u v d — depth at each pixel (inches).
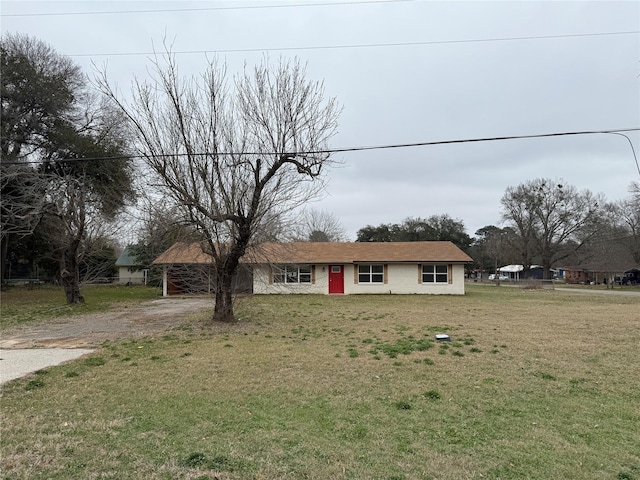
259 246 512.4
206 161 461.4
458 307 729.0
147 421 185.6
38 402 212.2
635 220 2036.2
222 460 146.1
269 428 177.0
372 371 273.4
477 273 2933.1
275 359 309.6
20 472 138.0
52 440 163.9
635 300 950.4
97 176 863.7
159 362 303.0
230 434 170.2
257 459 147.0
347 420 187.2
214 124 462.6
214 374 267.7
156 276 1233.4
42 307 728.3
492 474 137.0
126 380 254.2
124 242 986.7
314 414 195.0
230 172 465.1
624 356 316.5
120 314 626.5
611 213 2068.2
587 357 313.3
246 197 477.1
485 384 244.4
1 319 572.7
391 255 1117.1
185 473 136.9
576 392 230.2
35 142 906.1
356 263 1088.2
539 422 185.8
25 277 1579.7
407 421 185.9
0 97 850.1
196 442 161.9
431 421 186.2
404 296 1011.3
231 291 526.3
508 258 2381.9
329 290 1094.4
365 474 136.5
